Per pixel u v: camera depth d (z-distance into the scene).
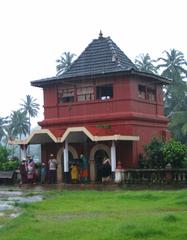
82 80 34.34
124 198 21.58
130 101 33.00
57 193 26.02
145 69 74.81
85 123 34.16
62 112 35.31
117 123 33.09
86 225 13.74
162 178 29.33
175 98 67.38
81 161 32.91
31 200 23.22
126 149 32.78
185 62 68.75
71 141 33.56
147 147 31.91
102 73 33.19
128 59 36.97
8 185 33.97
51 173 33.72
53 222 14.64
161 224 13.16
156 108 36.78
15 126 107.94
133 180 30.02
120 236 11.81
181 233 12.01
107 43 36.28
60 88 35.59
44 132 33.16
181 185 28.22
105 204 19.64
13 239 11.93
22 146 35.00
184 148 30.34
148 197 21.31
